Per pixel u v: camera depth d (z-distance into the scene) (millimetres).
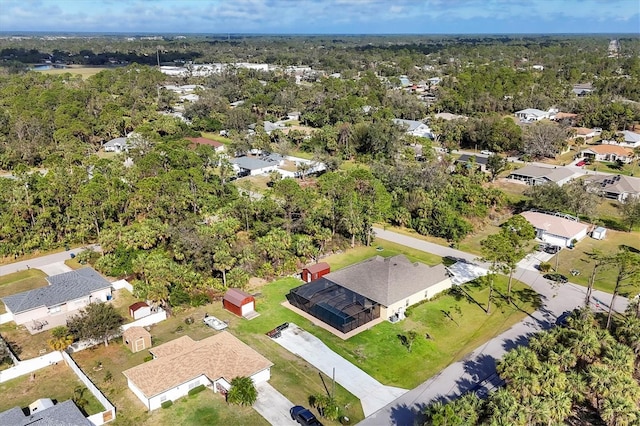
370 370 49438
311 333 55781
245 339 54281
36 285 67312
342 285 62250
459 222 83062
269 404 44281
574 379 41250
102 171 100000
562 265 73750
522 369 41094
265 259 71438
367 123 146500
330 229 82312
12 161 119875
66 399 44750
